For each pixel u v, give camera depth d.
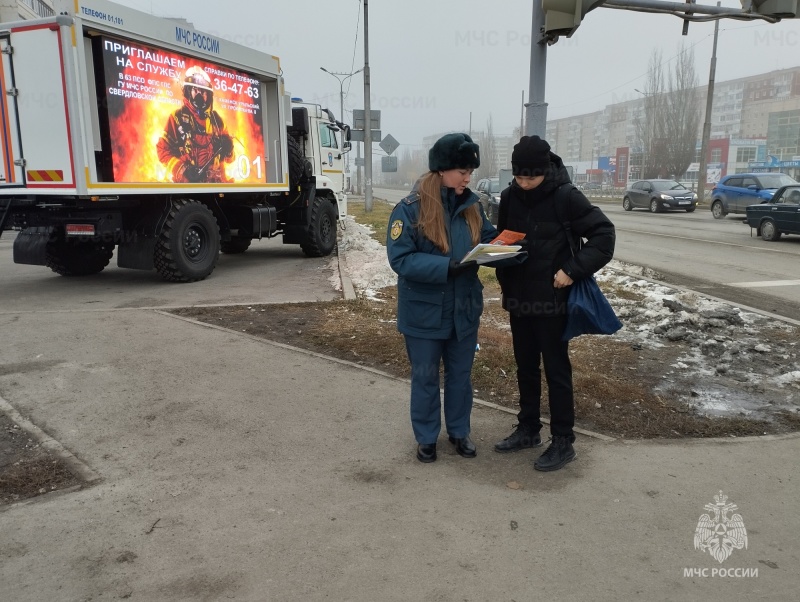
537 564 2.62
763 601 2.40
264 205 11.17
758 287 9.05
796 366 5.33
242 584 2.49
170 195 8.91
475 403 4.42
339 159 13.88
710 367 5.31
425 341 3.42
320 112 12.75
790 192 15.15
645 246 14.15
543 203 3.33
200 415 4.16
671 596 2.43
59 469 3.42
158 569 2.58
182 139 8.86
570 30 5.86
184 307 7.07
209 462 3.53
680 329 6.28
